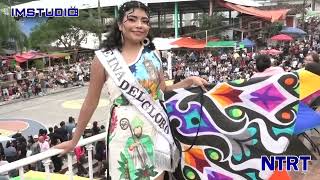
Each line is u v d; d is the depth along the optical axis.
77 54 48.72
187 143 3.24
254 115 3.19
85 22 48.44
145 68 2.83
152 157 2.85
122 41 2.86
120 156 2.86
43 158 3.31
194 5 55.38
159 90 2.94
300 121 3.17
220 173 3.24
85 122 2.98
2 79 35.69
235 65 31.36
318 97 3.17
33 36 48.59
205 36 46.88
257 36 51.31
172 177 3.28
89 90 2.93
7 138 15.33
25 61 42.03
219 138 3.21
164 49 37.53
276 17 51.41
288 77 3.16
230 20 53.38
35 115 27.47
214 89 3.22
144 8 2.83
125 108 2.82
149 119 2.82
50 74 38.81
